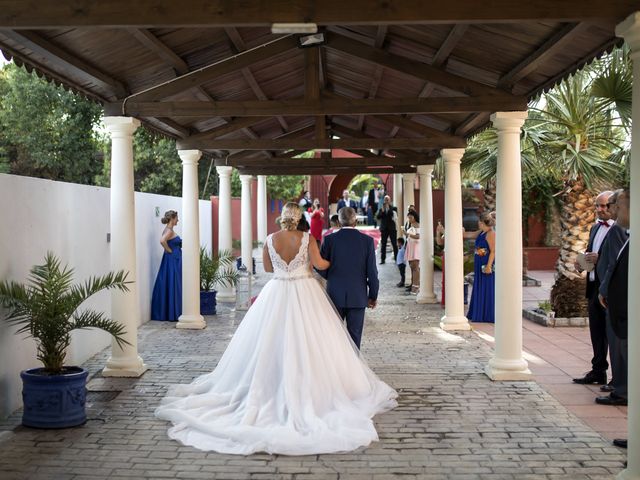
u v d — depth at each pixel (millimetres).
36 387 5121
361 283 6215
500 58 5871
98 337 7855
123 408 5672
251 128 11414
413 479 4184
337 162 12008
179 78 6520
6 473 4277
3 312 5371
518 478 4191
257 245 19438
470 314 10102
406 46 6438
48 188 6348
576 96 9320
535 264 18406
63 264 6715
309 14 3859
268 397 5262
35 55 5242
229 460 4520
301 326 5453
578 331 9086
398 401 5879
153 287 10352
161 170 24297
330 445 4648
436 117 8945
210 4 3869
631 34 3801
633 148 3916
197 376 6766
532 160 10727
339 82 9188
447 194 9305
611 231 5543
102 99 6594
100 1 3871
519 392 6125
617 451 4641
